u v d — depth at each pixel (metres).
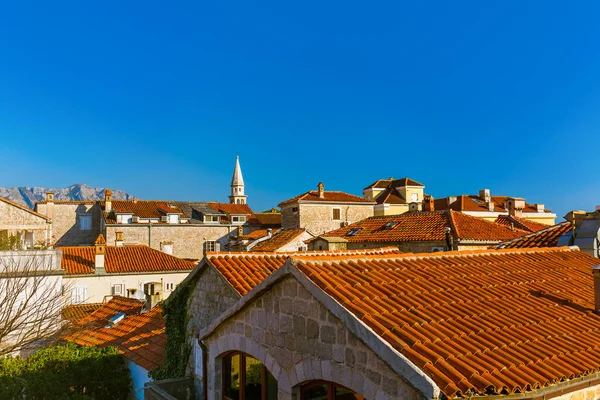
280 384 8.20
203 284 13.75
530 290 9.33
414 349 6.18
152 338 17.59
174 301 14.80
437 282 8.95
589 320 8.26
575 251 13.26
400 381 6.00
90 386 15.63
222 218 60.34
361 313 6.89
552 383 6.06
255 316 9.01
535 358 6.47
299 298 7.92
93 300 31.80
